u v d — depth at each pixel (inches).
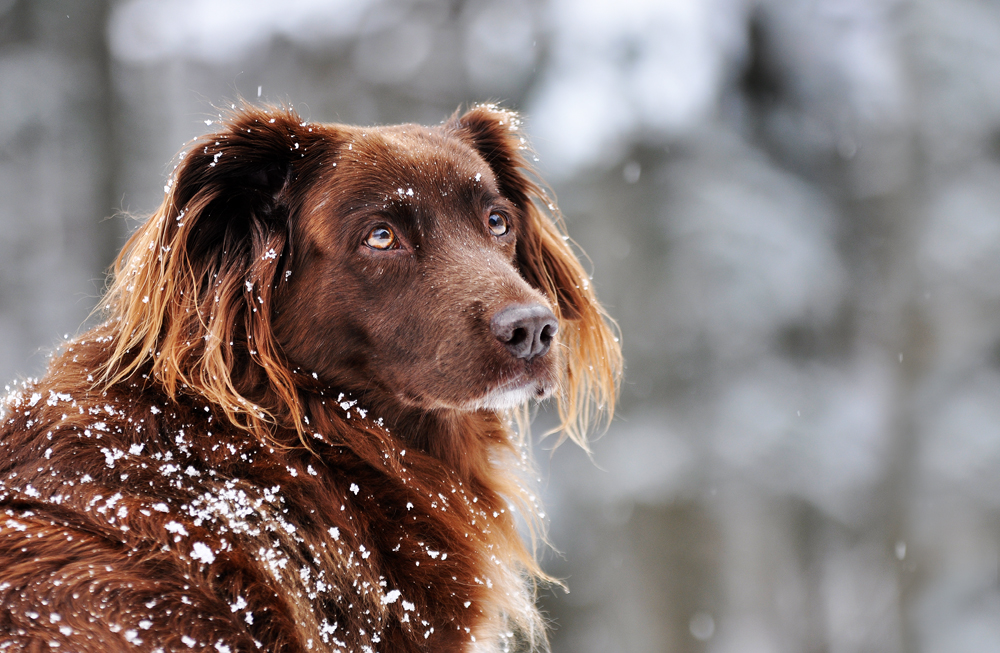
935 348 600.1
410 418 153.6
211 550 112.1
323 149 150.0
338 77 735.1
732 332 545.6
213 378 129.6
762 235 561.6
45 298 604.7
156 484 118.5
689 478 534.6
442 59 706.8
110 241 599.8
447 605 138.4
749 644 591.8
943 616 561.3
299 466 134.2
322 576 125.7
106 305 144.7
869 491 605.3
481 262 149.5
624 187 557.3
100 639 101.9
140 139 659.4
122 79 665.6
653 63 565.3
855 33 663.1
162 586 106.0
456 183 156.0
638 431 544.1
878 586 693.9
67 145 603.8
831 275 598.9
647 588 549.3
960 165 615.2
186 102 737.0
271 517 124.2
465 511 152.3
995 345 595.2
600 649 588.4
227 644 105.3
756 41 639.8
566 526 571.5
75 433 120.0
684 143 572.7
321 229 145.3
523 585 165.3
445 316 143.8
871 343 668.1
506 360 142.2
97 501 113.3
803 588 627.2
